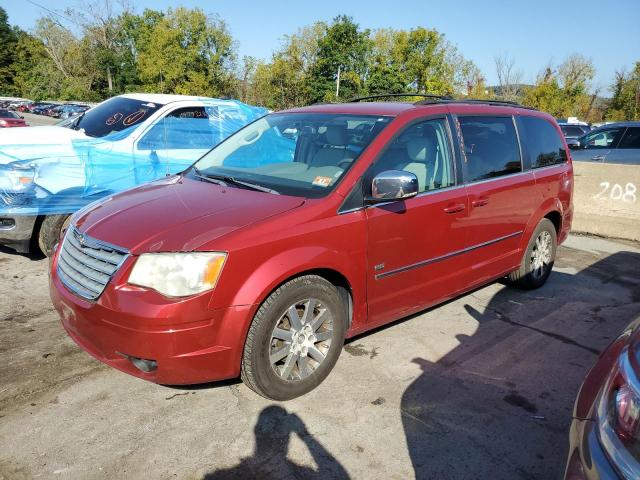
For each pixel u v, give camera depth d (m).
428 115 3.99
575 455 1.86
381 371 3.61
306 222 3.11
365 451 2.79
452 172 4.08
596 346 4.17
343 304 3.41
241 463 2.67
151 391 3.28
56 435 2.83
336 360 3.42
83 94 67.25
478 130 4.43
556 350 4.06
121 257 2.83
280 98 47.53
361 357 3.79
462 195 4.07
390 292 3.66
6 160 5.16
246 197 3.36
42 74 74.25
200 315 2.72
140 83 67.50
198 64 48.97
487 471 2.68
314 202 3.23
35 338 3.91
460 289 4.32
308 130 4.00
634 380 1.74
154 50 48.22
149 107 6.57
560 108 46.28
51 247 5.49
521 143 4.88
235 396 3.25
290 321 3.10
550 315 4.75
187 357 2.74
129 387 3.31
